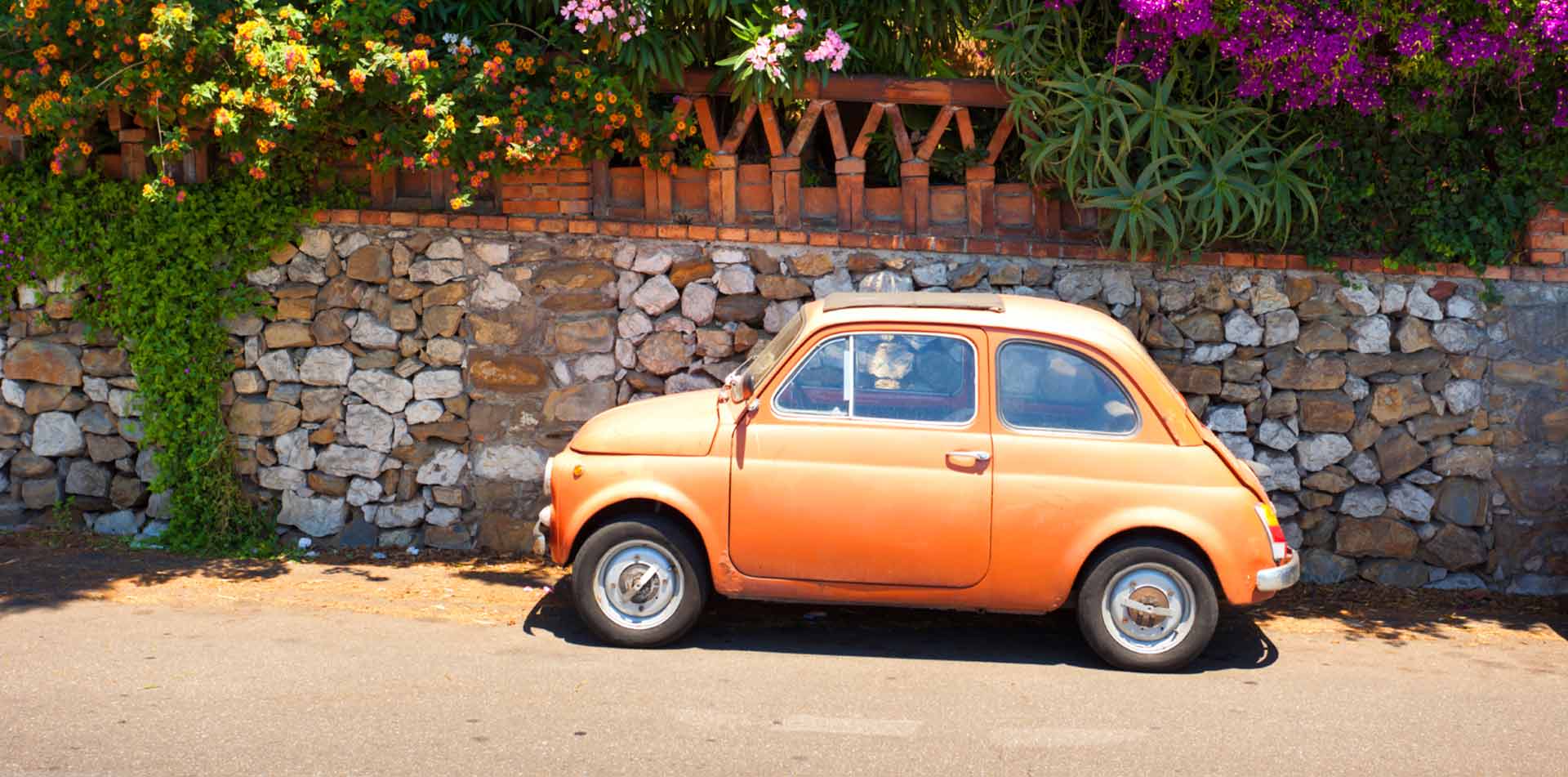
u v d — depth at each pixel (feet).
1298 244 26.00
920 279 26.40
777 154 26.73
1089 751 16.21
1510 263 25.82
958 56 29.94
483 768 15.03
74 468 26.84
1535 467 26.02
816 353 19.88
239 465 26.71
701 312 26.45
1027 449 19.47
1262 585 19.38
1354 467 26.05
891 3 26.58
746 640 21.06
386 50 23.80
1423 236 25.50
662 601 20.20
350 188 26.50
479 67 24.94
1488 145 25.70
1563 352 25.85
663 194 26.73
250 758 15.14
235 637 20.25
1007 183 26.96
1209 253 25.98
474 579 24.73
